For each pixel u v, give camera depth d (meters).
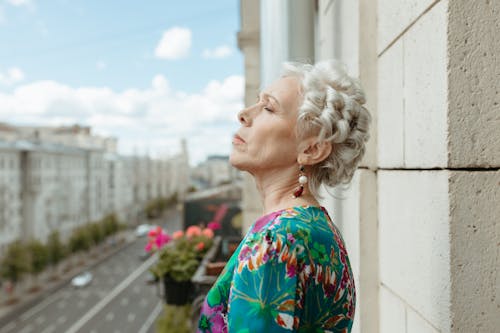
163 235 4.04
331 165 0.99
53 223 55.28
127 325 35.25
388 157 1.43
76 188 63.41
